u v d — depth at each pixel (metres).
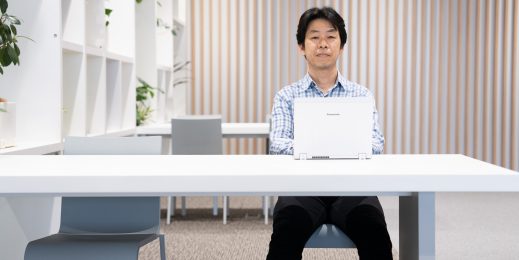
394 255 3.47
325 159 2.02
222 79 6.70
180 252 3.56
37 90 2.84
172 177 1.60
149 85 4.93
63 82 3.20
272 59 6.67
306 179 1.61
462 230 4.22
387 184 1.61
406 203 1.88
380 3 6.57
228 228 4.27
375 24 6.59
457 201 5.41
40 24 2.83
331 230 1.96
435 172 1.66
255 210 5.00
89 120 3.56
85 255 1.92
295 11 6.63
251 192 1.61
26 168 1.76
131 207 2.29
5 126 2.48
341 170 1.70
